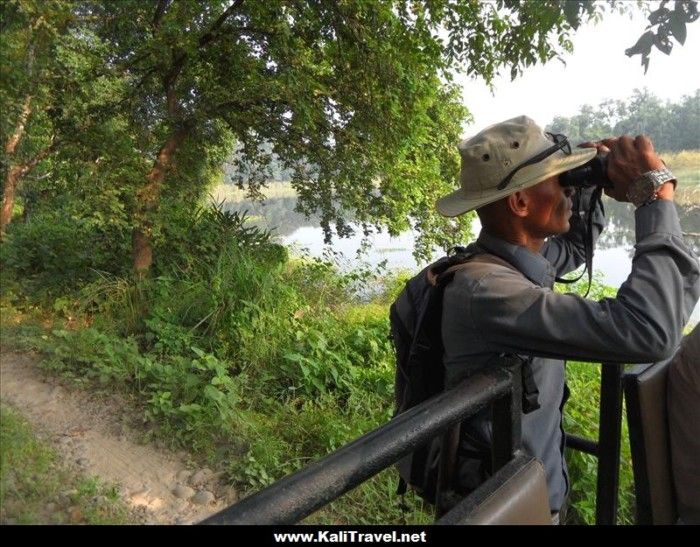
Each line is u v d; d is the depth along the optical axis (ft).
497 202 4.31
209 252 11.00
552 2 3.78
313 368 11.47
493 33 5.97
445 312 4.08
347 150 13.85
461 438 4.19
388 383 11.93
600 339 3.51
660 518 4.59
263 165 14.55
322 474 2.62
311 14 9.86
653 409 4.47
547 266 4.46
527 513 3.25
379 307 17.54
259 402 10.05
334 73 12.27
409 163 16.28
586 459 8.41
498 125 4.31
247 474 6.38
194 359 8.89
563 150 4.23
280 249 16.17
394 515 6.07
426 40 10.88
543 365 4.27
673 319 3.55
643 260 3.69
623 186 4.07
